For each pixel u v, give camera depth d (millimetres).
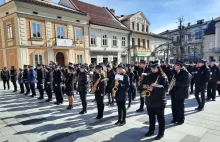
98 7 27812
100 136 4242
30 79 9039
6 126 5020
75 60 20000
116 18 28219
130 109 6461
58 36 18391
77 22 19875
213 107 6457
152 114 4109
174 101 4863
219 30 31312
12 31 16031
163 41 34781
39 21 16812
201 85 6016
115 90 4824
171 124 4855
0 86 13445
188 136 4102
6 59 17406
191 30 39188
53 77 7551
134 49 27703
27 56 16156
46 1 19719
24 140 4125
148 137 4125
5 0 16828
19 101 8109
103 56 23156
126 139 4047
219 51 31297
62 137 4234
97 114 6000
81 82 6035
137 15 28953
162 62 8648
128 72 6617
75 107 6973
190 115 5566
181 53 26141
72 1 23578
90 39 21531
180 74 4711
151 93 3943
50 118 5656
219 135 4137
